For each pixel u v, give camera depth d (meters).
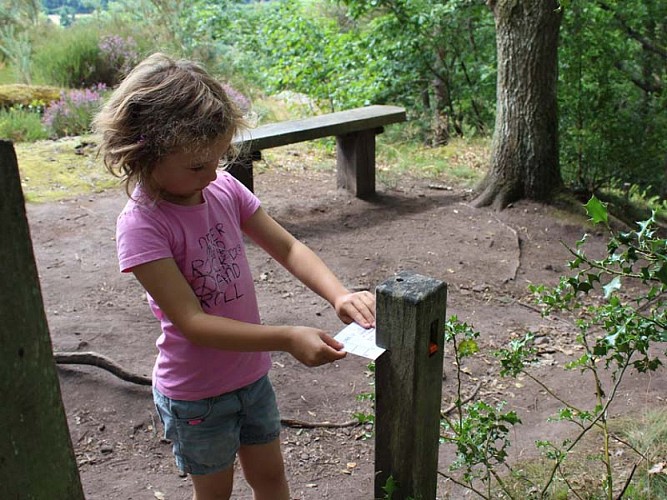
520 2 6.00
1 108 9.09
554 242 5.83
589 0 7.35
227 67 11.68
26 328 1.11
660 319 2.01
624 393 3.57
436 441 1.98
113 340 3.88
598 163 6.87
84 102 8.42
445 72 11.02
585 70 6.88
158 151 1.59
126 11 12.12
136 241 1.70
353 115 6.53
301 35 10.79
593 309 2.26
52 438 1.18
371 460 3.08
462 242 5.71
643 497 2.55
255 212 2.02
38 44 11.59
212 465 1.94
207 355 1.84
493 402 3.53
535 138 6.26
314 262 1.98
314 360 1.62
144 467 2.96
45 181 6.62
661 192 7.73
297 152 8.41
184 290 1.72
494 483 2.75
